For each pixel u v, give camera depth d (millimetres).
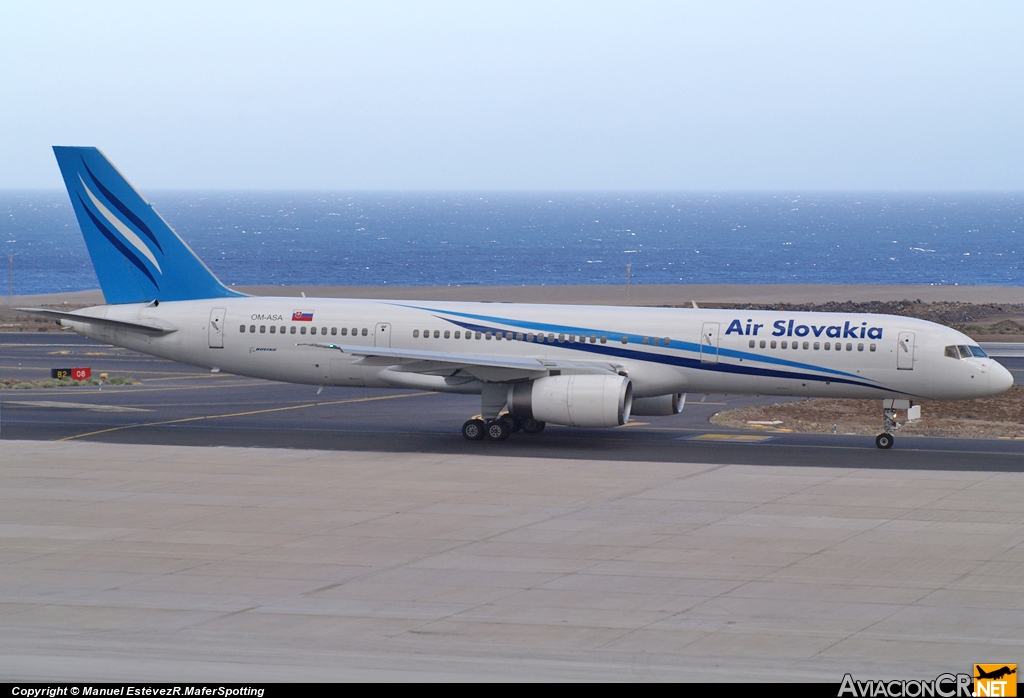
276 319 149500
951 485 111875
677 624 69250
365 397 184000
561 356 143000
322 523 95562
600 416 132375
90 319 151375
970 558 85125
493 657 62500
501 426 139000
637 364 141125
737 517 98250
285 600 74312
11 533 91625
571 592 76250
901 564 83500
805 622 69875
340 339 147500
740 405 178875
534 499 105188
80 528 93375
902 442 141375
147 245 154250
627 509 101250
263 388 195250
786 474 117688
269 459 125125
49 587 77125
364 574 80562
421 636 66562
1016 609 72812
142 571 81188
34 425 147250
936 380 133750
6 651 62812
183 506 101500
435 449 133250
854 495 107250
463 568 82250
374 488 109750
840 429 157000
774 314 141000
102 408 166125
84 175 152625
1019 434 152750
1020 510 101125
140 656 62094
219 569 81750
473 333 144875
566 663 61438
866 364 135625
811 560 84562
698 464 123562
